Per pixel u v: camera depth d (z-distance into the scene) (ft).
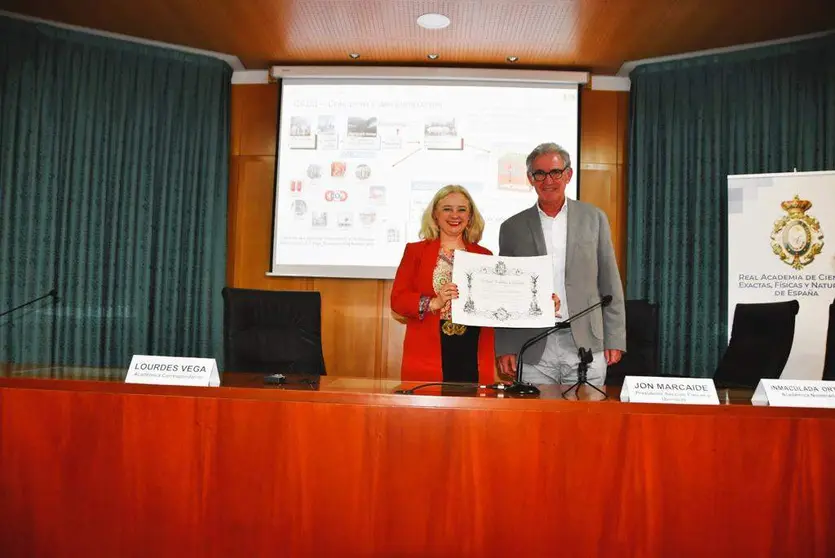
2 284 13.58
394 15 12.96
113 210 14.48
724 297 14.29
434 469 4.89
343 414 4.96
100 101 14.43
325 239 15.21
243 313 8.92
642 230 14.82
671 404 4.95
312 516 4.93
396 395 4.97
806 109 13.70
